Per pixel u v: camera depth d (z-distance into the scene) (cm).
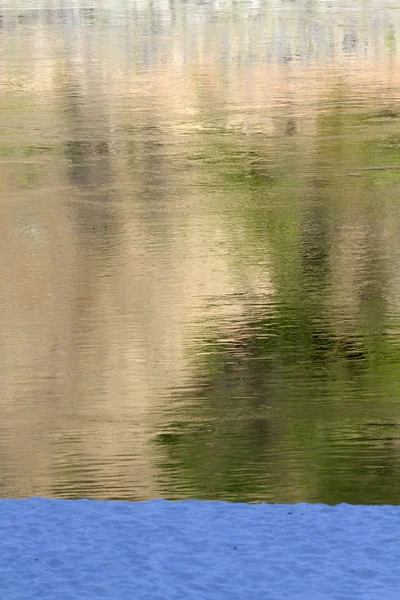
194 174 8206
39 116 10019
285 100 10388
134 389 4212
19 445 3619
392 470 3331
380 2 16638
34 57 12762
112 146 9031
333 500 3025
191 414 3912
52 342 4853
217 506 1914
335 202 7412
